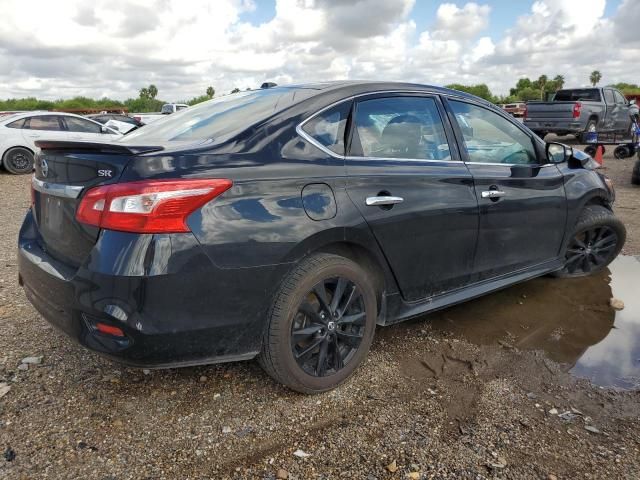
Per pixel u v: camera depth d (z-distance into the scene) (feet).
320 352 9.05
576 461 7.57
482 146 11.84
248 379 9.68
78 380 9.44
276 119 8.87
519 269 12.76
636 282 15.16
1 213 24.38
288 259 8.23
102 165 7.51
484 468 7.41
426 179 10.21
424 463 7.50
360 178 9.21
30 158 39.63
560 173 13.51
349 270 9.09
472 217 11.01
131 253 7.11
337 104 9.59
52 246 8.52
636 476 7.27
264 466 7.43
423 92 11.10
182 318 7.47
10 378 9.40
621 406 9.03
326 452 7.74
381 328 12.09
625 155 44.60
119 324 7.20
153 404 8.82
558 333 11.91
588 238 15.03
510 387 9.61
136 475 7.20
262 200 8.01
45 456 7.48
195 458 7.57
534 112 57.57
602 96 57.11
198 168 7.65
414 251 10.09
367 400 9.11
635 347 11.27
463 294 11.46
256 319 8.16
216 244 7.54
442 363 10.48
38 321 11.75
